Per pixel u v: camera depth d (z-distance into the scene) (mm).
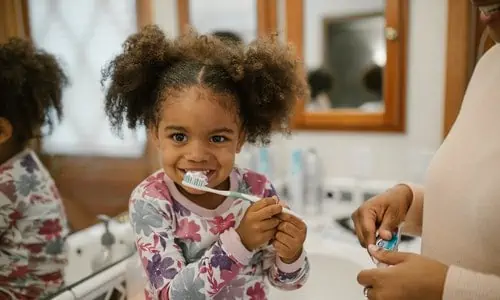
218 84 679
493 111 653
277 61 738
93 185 1026
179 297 619
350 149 1644
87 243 977
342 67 1597
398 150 1580
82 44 1039
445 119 1477
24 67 896
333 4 1573
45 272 860
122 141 1059
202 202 731
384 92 1557
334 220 1534
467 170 654
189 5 1649
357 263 1194
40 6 944
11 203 844
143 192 717
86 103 1032
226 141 686
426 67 1507
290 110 780
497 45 726
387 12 1509
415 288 580
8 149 868
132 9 1214
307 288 1247
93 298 897
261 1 1615
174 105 661
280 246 661
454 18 1419
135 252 1009
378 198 857
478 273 579
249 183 801
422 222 814
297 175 1616
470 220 636
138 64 711
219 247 634
